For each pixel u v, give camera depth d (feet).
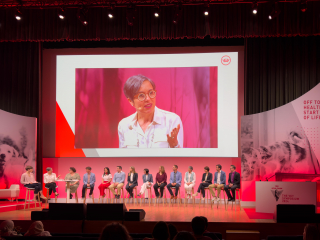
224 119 26.00
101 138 26.66
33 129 25.68
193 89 26.40
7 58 27.09
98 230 15.92
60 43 27.45
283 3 22.09
